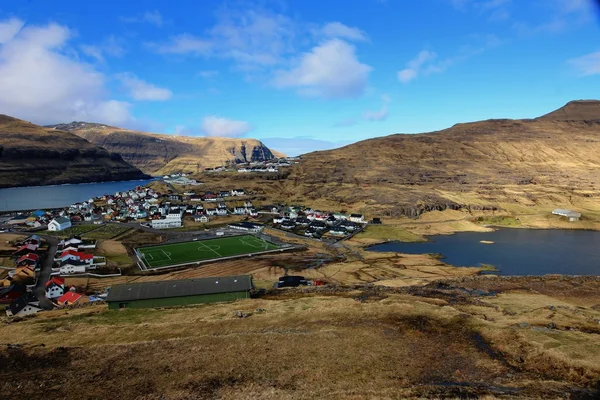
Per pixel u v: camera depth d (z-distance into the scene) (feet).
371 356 145.89
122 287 256.52
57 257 447.42
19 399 121.70
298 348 154.10
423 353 148.87
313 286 313.32
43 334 182.60
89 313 227.20
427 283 321.32
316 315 196.85
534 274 420.77
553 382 122.83
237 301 245.24
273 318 195.31
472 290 279.28
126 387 127.24
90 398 121.29
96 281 369.09
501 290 282.56
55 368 142.82
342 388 121.08
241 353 150.41
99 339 173.78
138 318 210.79
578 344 150.61
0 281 347.36
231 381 128.67
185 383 127.95
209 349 155.02
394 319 185.98
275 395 116.78
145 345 161.17
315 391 118.73
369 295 248.11
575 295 269.44
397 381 126.21
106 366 143.13
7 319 224.74
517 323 181.57
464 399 109.81
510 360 144.05
